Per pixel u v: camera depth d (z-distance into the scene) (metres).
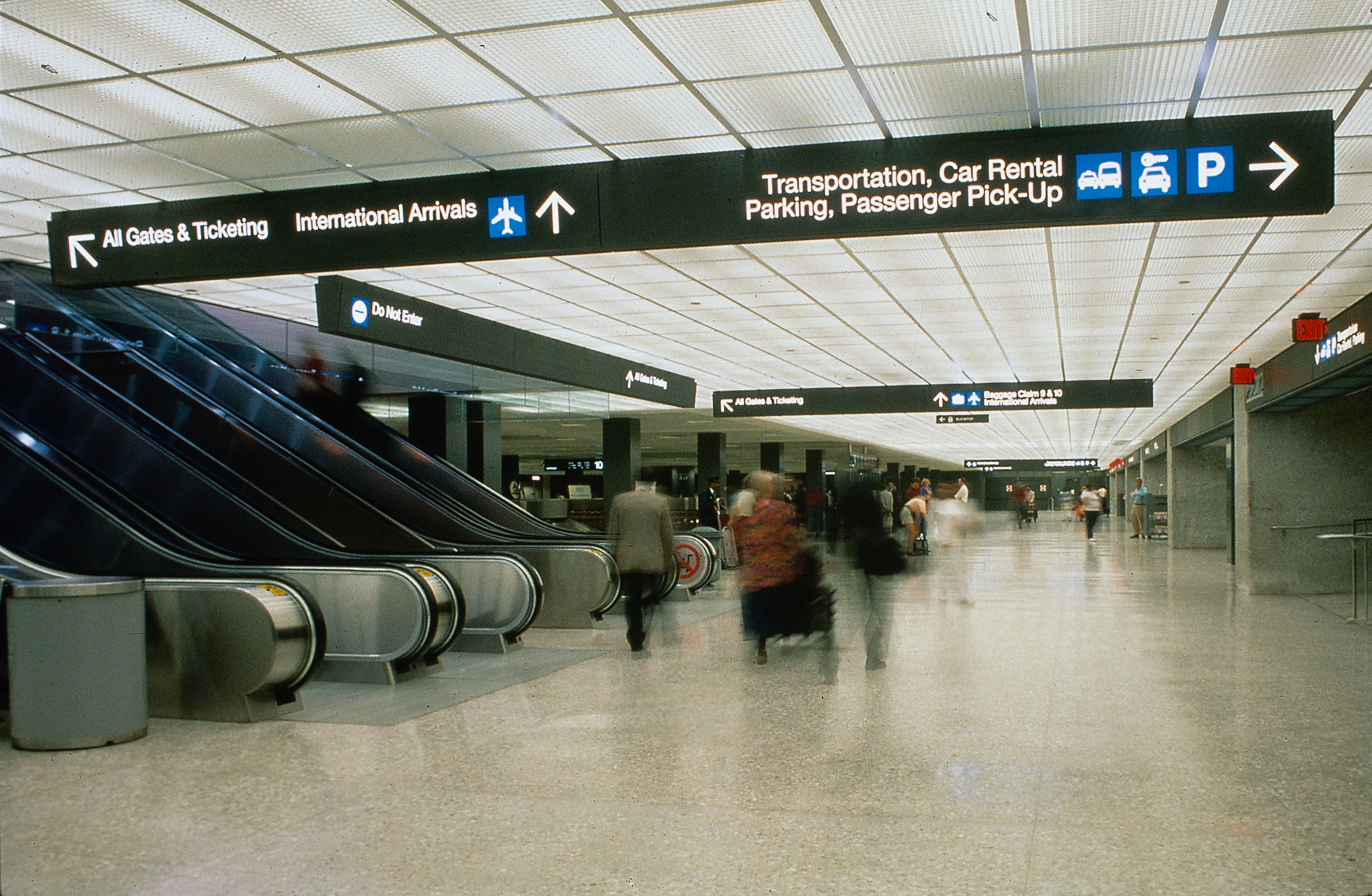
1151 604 12.33
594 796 4.62
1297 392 12.41
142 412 11.41
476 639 9.33
